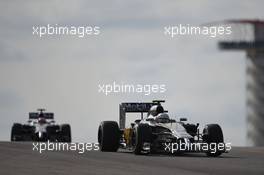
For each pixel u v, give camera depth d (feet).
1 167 151.74
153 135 206.39
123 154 204.03
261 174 144.05
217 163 169.99
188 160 179.22
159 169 151.94
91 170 147.84
